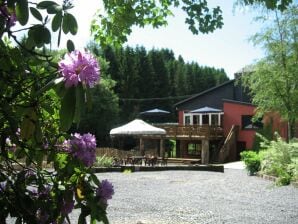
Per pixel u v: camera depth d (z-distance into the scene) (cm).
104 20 522
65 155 210
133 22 523
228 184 1452
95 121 3938
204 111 3331
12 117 185
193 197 1116
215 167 2147
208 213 856
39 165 208
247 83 2234
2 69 190
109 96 4069
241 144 3175
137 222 742
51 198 202
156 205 960
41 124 204
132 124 2731
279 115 2238
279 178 1366
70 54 170
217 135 3150
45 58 192
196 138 3034
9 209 189
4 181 193
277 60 2064
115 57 5791
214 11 507
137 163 2452
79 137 214
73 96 164
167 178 1698
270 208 925
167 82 6259
